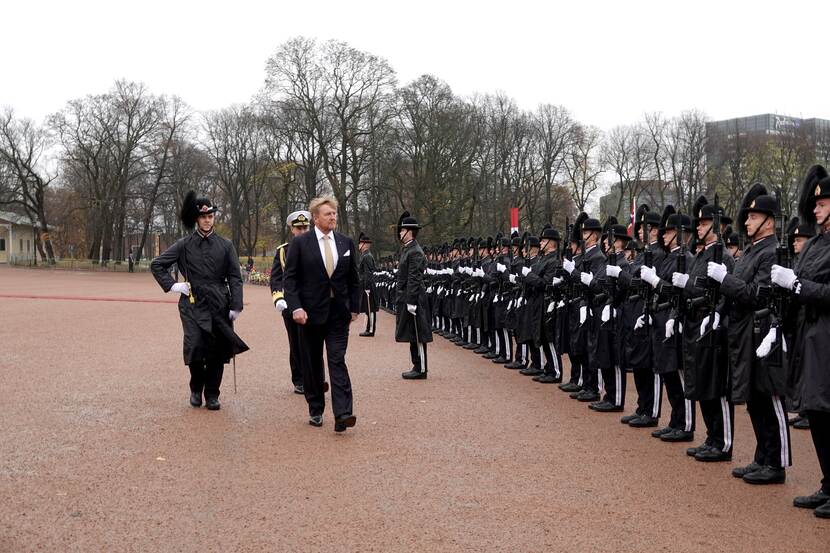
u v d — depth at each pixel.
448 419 7.89
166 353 12.35
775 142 43.88
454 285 15.07
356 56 43.69
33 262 62.41
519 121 50.44
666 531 4.81
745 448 7.03
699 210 6.96
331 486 5.59
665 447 6.93
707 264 6.48
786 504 5.38
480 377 10.75
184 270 8.16
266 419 7.78
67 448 6.47
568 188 55.00
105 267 58.97
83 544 4.46
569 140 52.25
